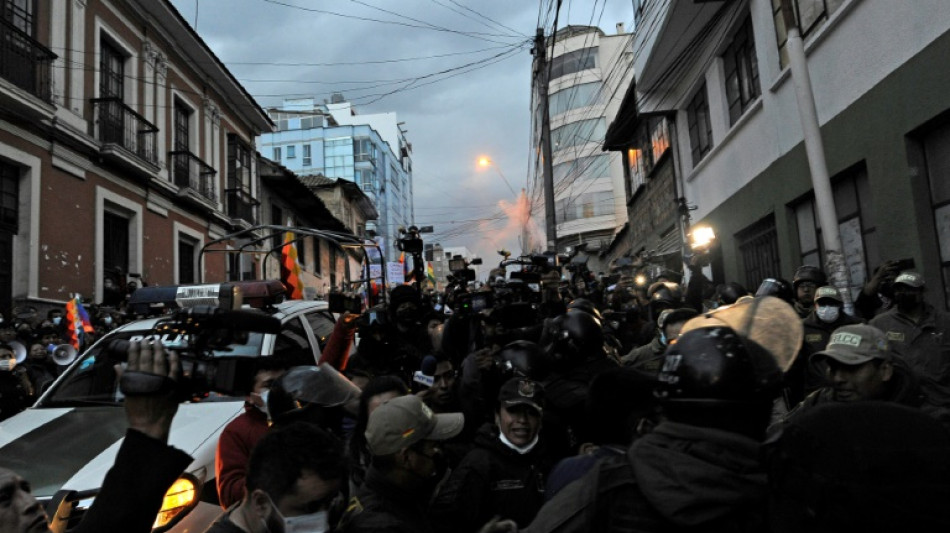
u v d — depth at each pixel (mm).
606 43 35875
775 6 9602
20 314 9883
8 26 9938
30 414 4156
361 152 56750
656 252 17078
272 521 1671
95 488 3080
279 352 4656
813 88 8523
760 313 1527
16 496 1594
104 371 4535
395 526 2018
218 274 18766
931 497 1129
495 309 4289
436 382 3686
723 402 1257
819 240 8852
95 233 12547
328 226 31125
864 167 7730
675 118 14945
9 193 10516
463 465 2625
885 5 6832
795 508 1170
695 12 11156
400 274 17156
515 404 2582
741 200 11328
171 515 3096
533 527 1398
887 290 5016
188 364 1662
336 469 1709
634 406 1979
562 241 35781
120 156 12875
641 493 1246
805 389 4184
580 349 2895
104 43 13523
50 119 11039
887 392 3025
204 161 17891
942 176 6352
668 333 4273
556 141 36375
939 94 6066
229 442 3021
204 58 17438
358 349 4371
